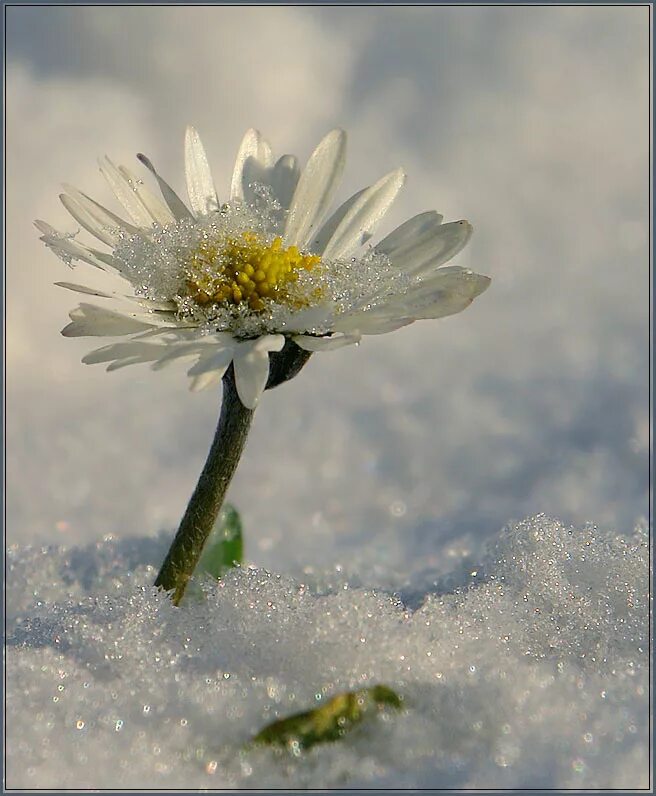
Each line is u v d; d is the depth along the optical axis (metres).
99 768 0.15
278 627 0.16
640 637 0.16
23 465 0.21
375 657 0.16
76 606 0.17
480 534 0.20
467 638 0.16
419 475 0.21
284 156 0.18
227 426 0.17
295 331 0.17
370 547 0.20
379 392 0.23
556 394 0.22
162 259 0.17
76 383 0.22
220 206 0.18
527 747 0.16
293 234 0.18
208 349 0.17
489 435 0.22
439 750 0.16
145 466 0.21
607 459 0.21
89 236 0.22
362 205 0.18
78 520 0.20
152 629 0.17
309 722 0.16
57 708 0.16
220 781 0.15
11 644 0.17
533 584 0.17
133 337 0.17
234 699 0.16
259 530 0.20
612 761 0.15
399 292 0.17
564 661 0.16
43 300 0.23
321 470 0.21
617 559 0.17
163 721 0.16
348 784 0.15
